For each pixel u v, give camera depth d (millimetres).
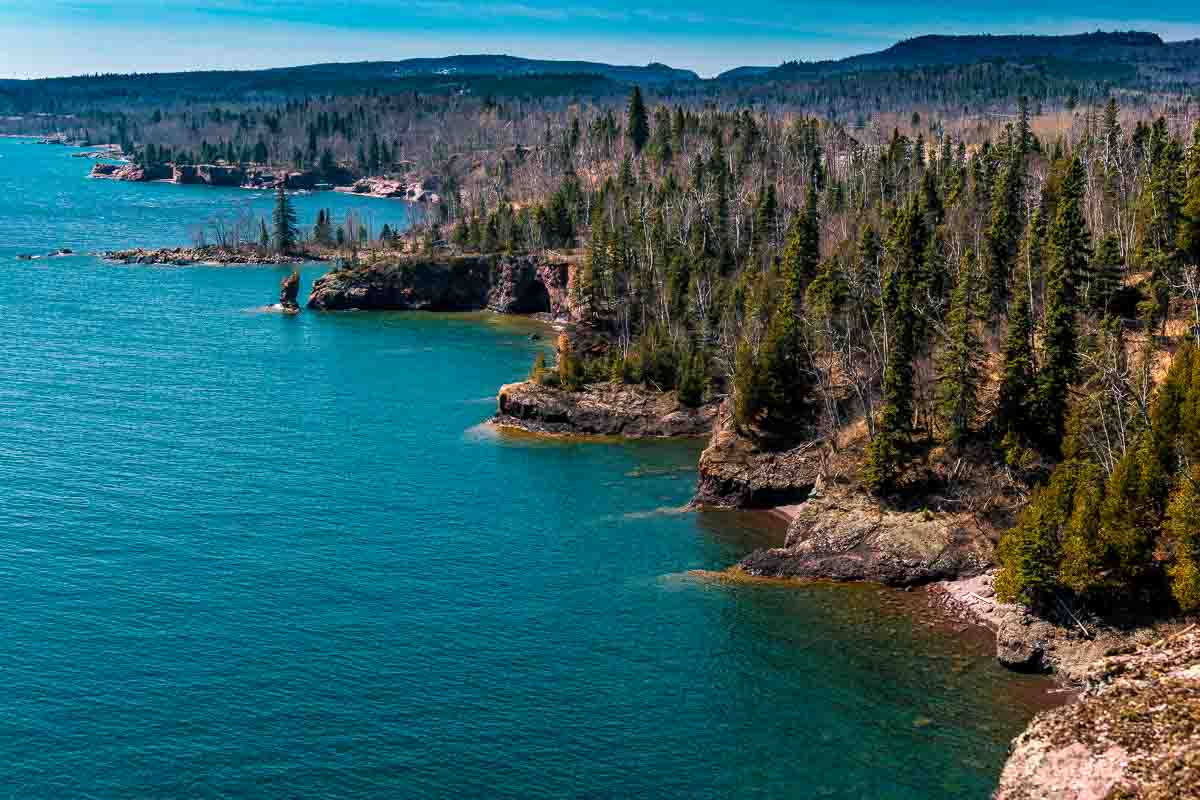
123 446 128750
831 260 136500
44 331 197125
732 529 108625
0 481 114875
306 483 117688
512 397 143375
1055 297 103688
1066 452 95125
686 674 78875
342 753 68062
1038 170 175875
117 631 82625
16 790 63875
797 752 69500
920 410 110375
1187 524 78812
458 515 109750
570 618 87250
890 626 87500
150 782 64875
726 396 134750
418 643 82188
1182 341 106188
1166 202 126250
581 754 68750
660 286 170375
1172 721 58344
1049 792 57781
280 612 86562
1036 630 81562
